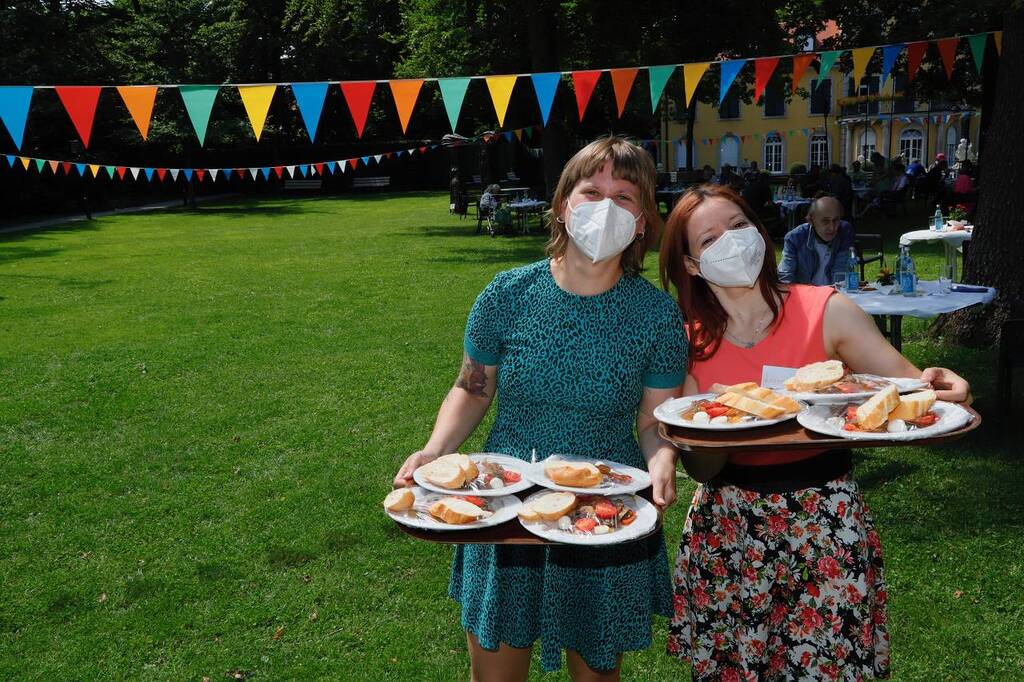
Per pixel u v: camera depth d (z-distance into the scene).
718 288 2.29
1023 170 7.06
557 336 2.15
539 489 2.12
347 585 3.76
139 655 3.27
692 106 21.23
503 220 18.56
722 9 18.19
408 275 12.88
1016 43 6.90
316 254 15.95
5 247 17.84
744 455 2.17
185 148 31.97
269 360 7.84
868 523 2.21
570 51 20.80
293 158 38.16
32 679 3.13
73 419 6.20
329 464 5.24
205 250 16.98
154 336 8.91
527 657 2.25
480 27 19.98
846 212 16.53
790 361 2.26
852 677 2.11
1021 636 3.19
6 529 4.43
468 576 2.25
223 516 4.54
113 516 4.57
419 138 39.03
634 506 2.00
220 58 32.97
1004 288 7.21
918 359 7.10
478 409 2.32
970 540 3.96
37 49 27.47
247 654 3.26
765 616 2.16
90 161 28.70
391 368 7.47
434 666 3.16
